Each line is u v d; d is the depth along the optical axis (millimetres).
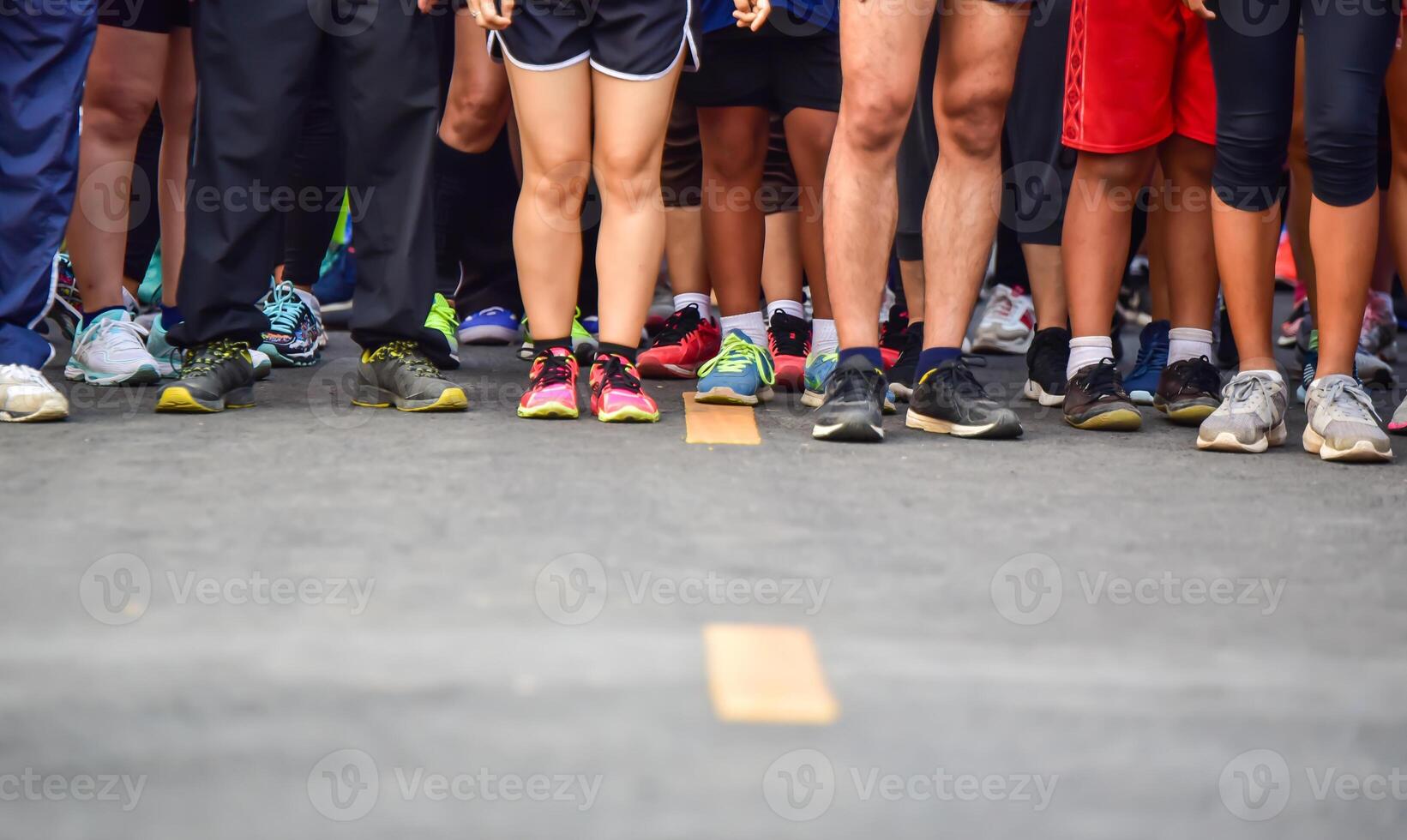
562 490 6832
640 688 4250
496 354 12742
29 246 8805
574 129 9086
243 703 4090
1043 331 10938
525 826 3426
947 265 9062
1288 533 6461
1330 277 8727
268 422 8773
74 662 4379
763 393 10258
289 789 3590
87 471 7078
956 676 4445
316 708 4062
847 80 8461
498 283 13727
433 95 9172
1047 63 10945
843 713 4125
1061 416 10227
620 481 7098
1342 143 8336
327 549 5664
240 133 8945
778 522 6320
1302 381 11914
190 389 8992
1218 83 8820
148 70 10164
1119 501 7035
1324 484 7656
